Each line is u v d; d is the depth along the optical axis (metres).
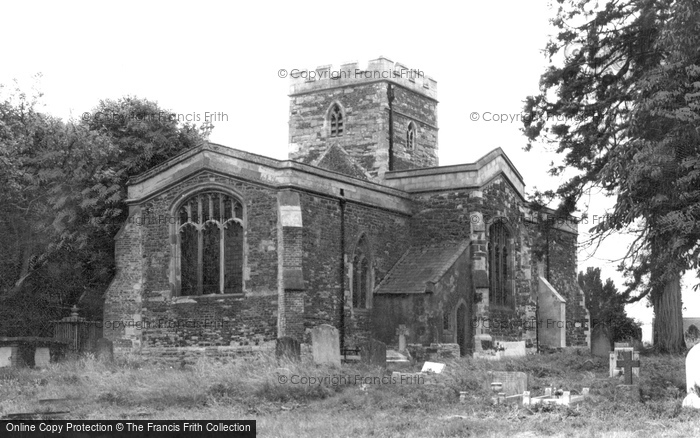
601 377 37.66
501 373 33.72
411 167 63.78
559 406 28.64
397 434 24.58
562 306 57.66
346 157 60.34
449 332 48.44
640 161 32.72
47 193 51.41
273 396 32.06
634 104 34.53
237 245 45.62
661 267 34.22
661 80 33.47
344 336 46.50
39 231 51.44
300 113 64.06
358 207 48.25
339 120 62.97
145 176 48.06
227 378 33.62
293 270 43.59
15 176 48.00
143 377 35.16
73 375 36.62
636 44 41.75
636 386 32.84
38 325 52.00
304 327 43.88
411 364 42.47
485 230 50.97
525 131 44.50
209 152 46.31
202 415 28.70
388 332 48.06
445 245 51.22
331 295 45.97
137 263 47.91
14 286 51.41
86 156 51.50
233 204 45.78
